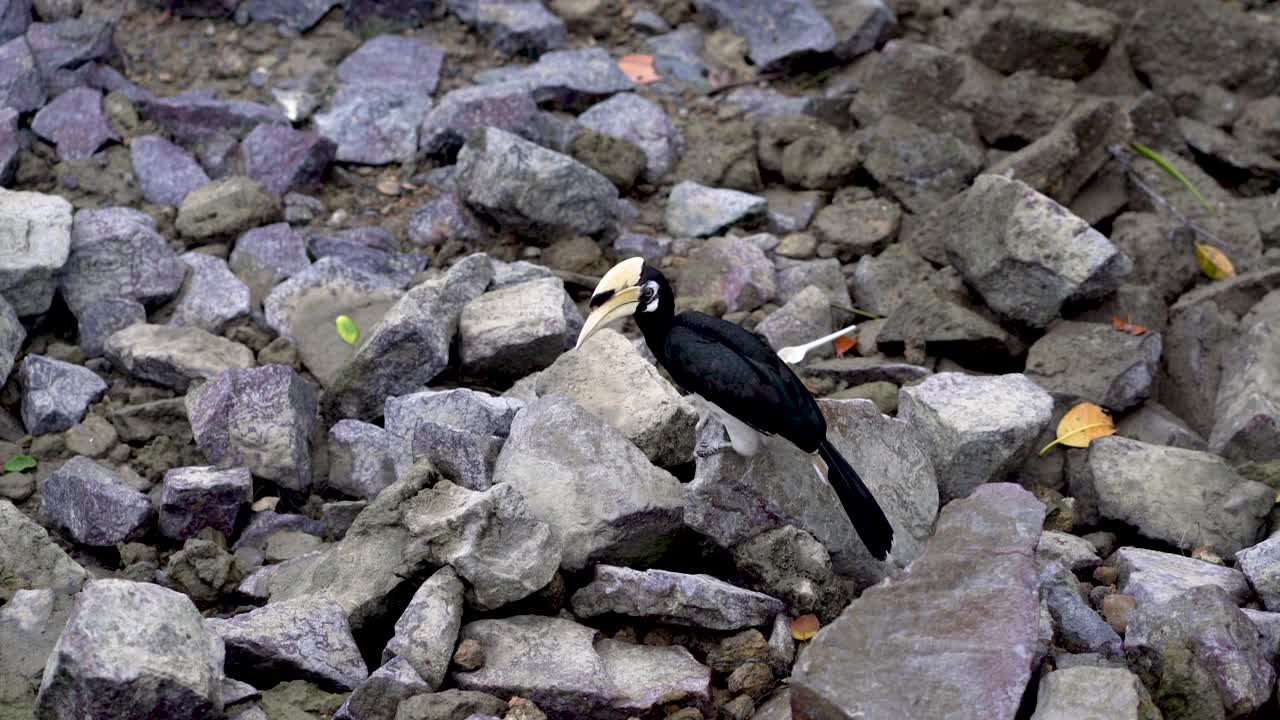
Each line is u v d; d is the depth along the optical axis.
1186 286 13.36
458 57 16.33
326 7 16.45
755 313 13.16
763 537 9.53
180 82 15.71
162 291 12.69
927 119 15.26
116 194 14.13
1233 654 8.56
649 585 9.04
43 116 14.64
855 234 14.15
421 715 8.13
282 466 10.89
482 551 9.02
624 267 10.06
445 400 10.73
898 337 12.58
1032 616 8.19
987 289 12.40
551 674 8.61
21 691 8.64
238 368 11.26
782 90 16.41
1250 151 14.89
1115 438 11.07
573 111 15.95
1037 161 13.77
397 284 13.31
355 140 14.96
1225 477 10.73
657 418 10.23
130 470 11.18
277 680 8.84
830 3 16.61
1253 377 11.44
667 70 16.58
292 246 13.37
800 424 9.19
